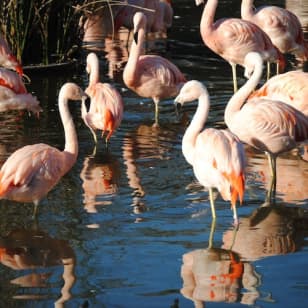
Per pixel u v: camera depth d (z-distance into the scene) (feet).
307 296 26.11
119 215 32.96
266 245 30.19
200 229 31.68
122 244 30.19
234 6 84.28
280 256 29.22
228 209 33.83
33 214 33.12
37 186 31.86
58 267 28.37
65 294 26.35
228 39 52.54
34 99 45.32
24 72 56.65
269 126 36.50
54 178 32.42
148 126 45.98
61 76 56.59
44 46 57.52
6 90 44.04
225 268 28.25
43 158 32.14
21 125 45.34
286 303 25.66
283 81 42.32
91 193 35.40
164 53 64.85
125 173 38.04
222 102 50.72
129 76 47.44
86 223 32.14
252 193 35.78
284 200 34.86
